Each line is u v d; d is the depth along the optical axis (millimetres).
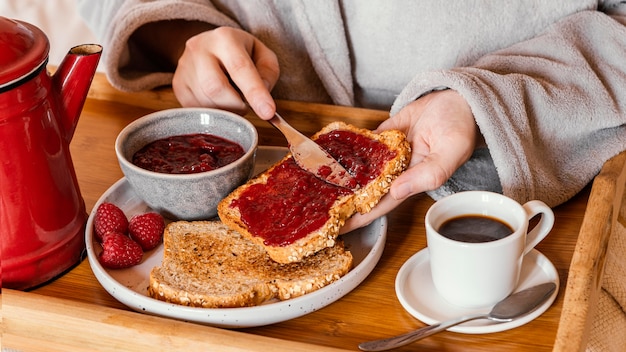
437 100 822
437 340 688
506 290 707
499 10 961
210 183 777
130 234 779
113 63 962
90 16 1117
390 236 798
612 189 766
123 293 717
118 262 750
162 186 777
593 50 915
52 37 1419
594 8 960
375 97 1054
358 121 946
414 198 842
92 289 751
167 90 1000
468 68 841
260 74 935
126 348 689
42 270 750
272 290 723
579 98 847
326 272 729
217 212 803
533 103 833
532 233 732
